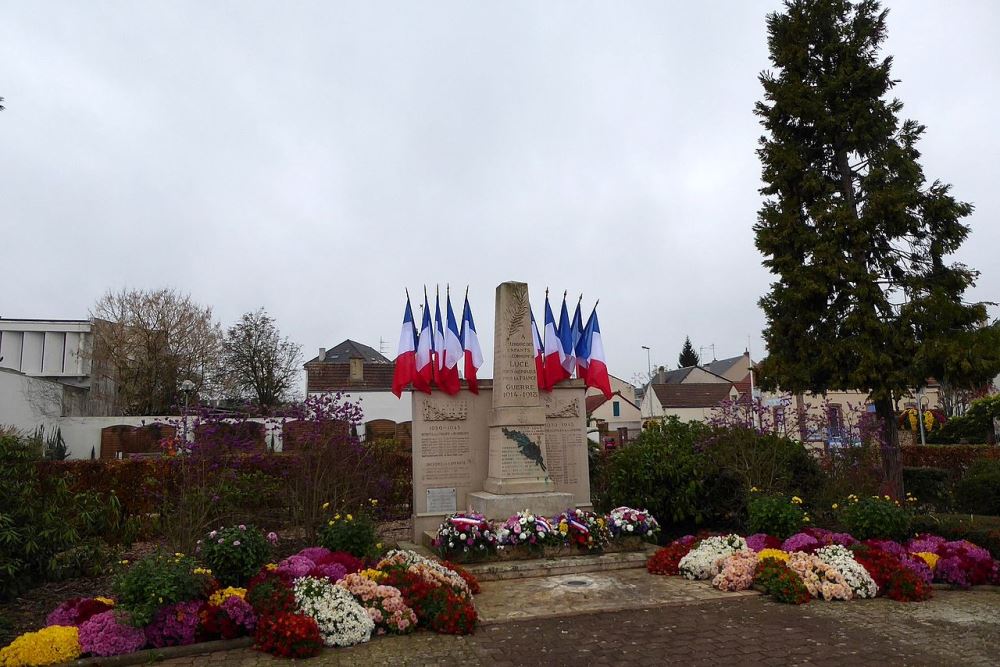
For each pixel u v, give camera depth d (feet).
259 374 121.80
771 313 56.34
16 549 26.35
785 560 29.76
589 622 24.31
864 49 54.70
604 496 43.47
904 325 50.26
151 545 37.86
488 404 41.22
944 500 51.44
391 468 52.65
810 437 51.13
